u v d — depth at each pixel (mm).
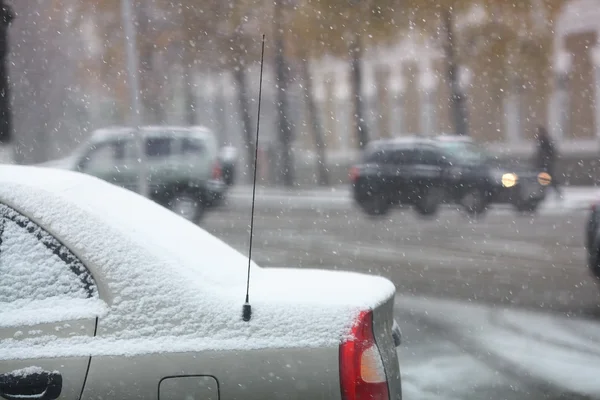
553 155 27922
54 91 32250
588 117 33219
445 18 29266
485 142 35750
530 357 7176
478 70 29641
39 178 3979
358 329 3473
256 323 3430
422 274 11938
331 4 30672
